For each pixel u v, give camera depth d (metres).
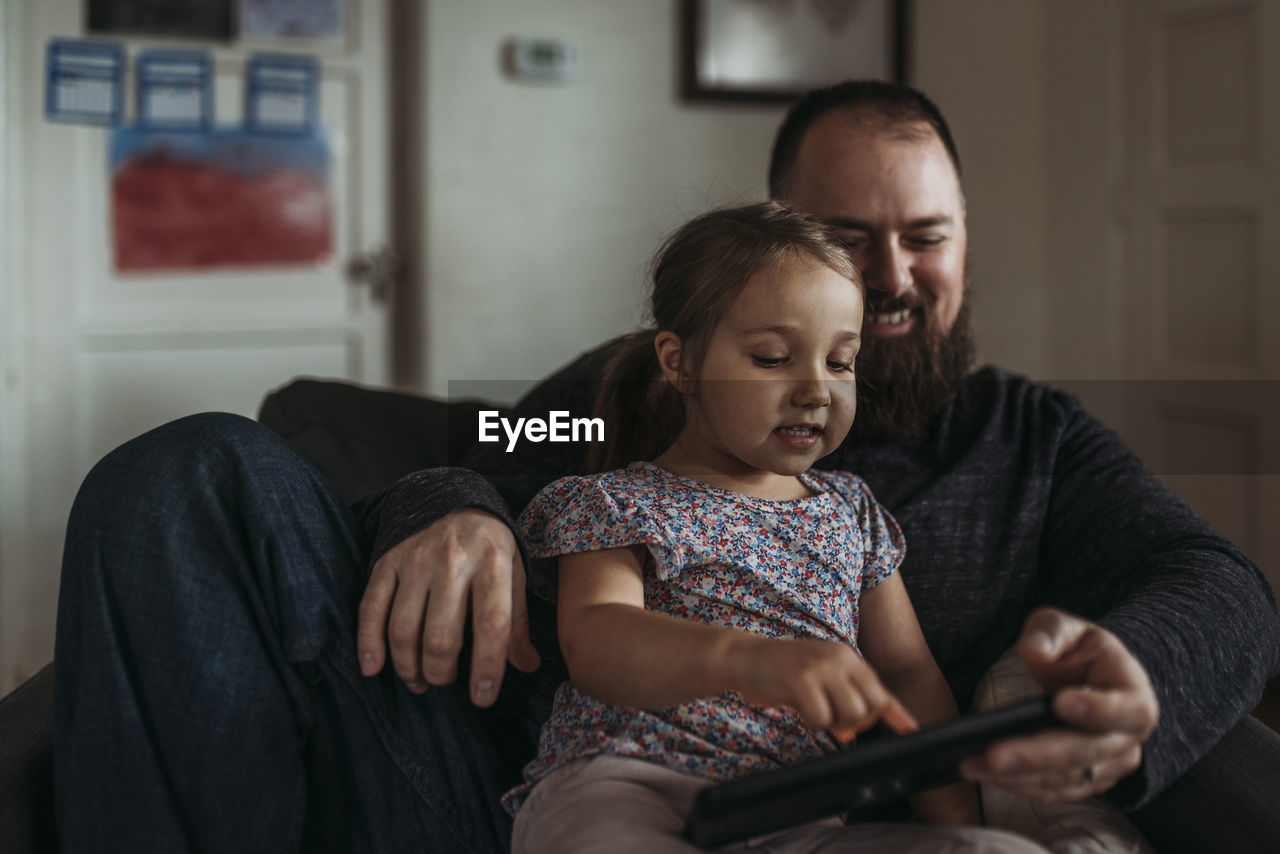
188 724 0.83
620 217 3.65
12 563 3.15
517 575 0.90
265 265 3.44
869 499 1.06
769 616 0.92
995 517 1.21
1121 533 1.16
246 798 0.84
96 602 0.83
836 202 1.25
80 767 0.82
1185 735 0.89
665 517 0.93
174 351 3.35
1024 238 3.90
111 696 0.82
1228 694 0.94
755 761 0.85
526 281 3.57
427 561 0.88
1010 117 3.87
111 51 3.18
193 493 0.86
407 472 1.44
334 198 3.50
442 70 3.41
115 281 3.27
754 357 0.93
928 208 1.24
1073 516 1.22
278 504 0.88
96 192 3.22
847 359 0.96
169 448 0.88
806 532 0.97
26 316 3.14
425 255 3.46
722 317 0.94
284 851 0.86
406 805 0.93
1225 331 3.15
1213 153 3.17
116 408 3.30
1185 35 3.24
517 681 1.06
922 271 1.26
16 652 3.15
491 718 1.05
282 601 0.86
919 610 1.16
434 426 1.52
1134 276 3.50
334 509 0.94
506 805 0.92
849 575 0.99
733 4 3.67
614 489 0.96
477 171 3.48
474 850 0.95
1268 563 2.97
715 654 0.75
